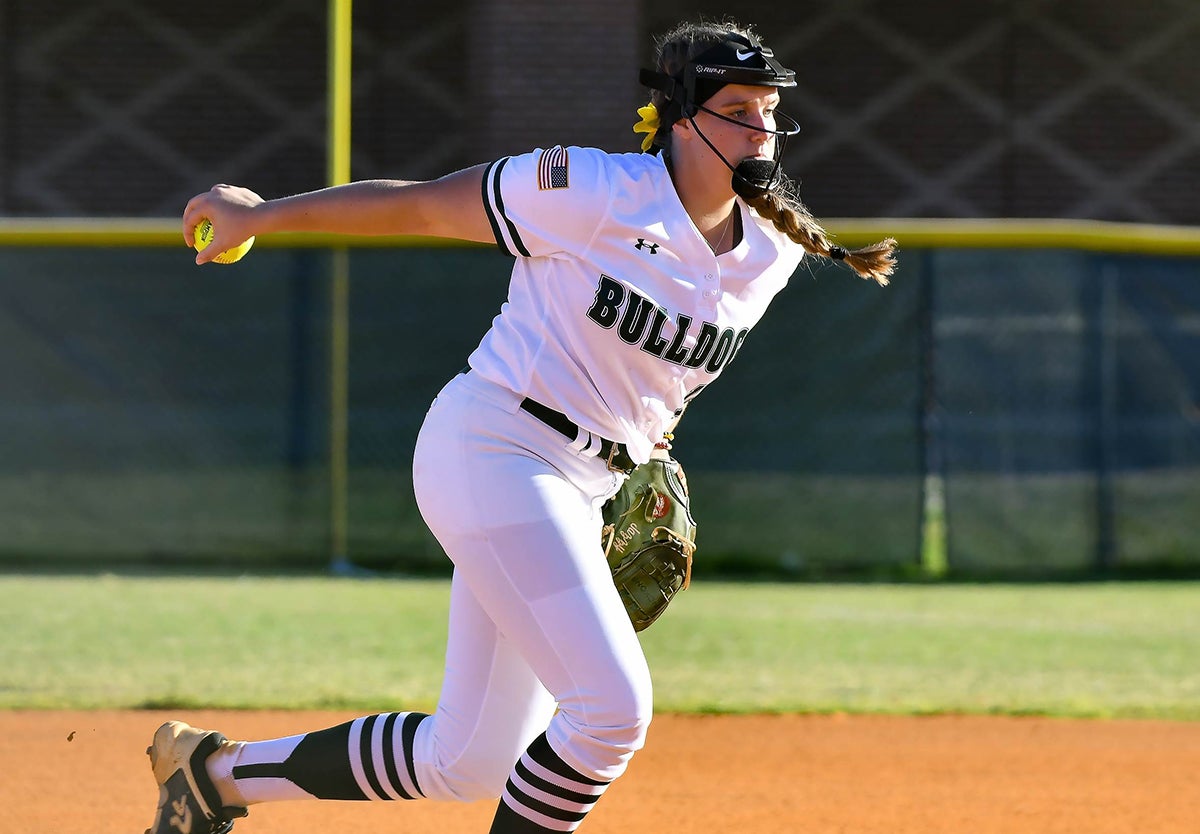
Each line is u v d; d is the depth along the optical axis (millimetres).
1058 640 24953
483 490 9555
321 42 49688
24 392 32562
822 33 50094
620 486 10445
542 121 45438
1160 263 32625
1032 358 32469
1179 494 32844
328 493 32625
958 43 50344
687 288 9531
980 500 32562
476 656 10125
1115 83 50562
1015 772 16719
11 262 32438
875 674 22141
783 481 32781
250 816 14445
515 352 9695
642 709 9234
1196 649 24250
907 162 50375
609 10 45344
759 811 14961
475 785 10258
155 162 49625
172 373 32625
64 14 49312
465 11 48438
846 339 32594
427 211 9680
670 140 9719
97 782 15461
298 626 24734
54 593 27797
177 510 32688
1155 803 15461
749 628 25719
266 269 32562
